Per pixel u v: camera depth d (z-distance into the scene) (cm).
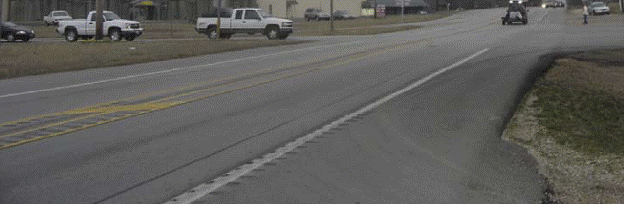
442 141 788
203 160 680
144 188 571
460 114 987
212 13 3706
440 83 1369
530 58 1883
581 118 952
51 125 905
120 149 736
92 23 3425
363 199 540
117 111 1041
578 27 3906
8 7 5966
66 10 6606
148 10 7531
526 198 553
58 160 678
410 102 1113
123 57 2150
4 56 2139
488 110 1023
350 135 820
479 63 1772
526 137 816
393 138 804
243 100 1155
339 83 1398
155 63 2039
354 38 3441
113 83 1483
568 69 1593
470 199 546
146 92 1304
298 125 895
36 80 1566
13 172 627
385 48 2495
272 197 543
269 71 1697
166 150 731
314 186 578
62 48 2542
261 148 741
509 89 1261
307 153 714
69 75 1686
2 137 812
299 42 3055
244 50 2581
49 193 554
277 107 1068
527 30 3788
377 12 8038
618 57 1894
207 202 529
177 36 4069
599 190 577
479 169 651
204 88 1353
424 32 4094
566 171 647
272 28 3512
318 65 1833
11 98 1230
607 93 1220
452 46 2511
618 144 761
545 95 1173
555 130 856
